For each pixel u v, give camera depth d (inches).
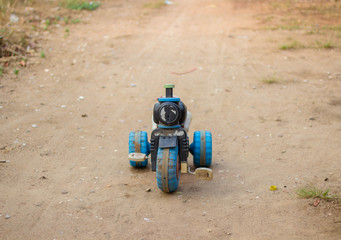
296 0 474.3
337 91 222.2
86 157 168.9
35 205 142.3
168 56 287.9
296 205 140.1
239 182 153.3
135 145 157.0
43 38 313.1
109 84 236.2
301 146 175.0
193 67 265.6
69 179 155.2
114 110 207.3
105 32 347.9
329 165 161.0
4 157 165.9
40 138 180.4
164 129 146.6
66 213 139.3
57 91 223.1
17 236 131.2
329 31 339.3
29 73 245.6
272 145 176.7
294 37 325.1
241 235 130.9
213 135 185.9
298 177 154.6
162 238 130.7
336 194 144.2
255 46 306.7
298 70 255.1
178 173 148.7
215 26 372.2
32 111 202.4
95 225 135.2
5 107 203.9
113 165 163.9
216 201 144.1
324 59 273.0
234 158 168.4
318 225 132.3
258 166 162.4
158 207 141.9
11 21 332.8
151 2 484.7
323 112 202.5
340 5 436.1
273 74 249.4
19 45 281.6
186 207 141.8
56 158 167.3
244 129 190.2
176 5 475.2
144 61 276.4
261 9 438.9
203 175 146.1
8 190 148.3
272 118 199.0
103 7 454.0
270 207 140.4
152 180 154.9
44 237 131.1
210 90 228.2
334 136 181.8
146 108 209.6
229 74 251.9
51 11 401.7
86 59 275.3
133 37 333.7
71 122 194.7
